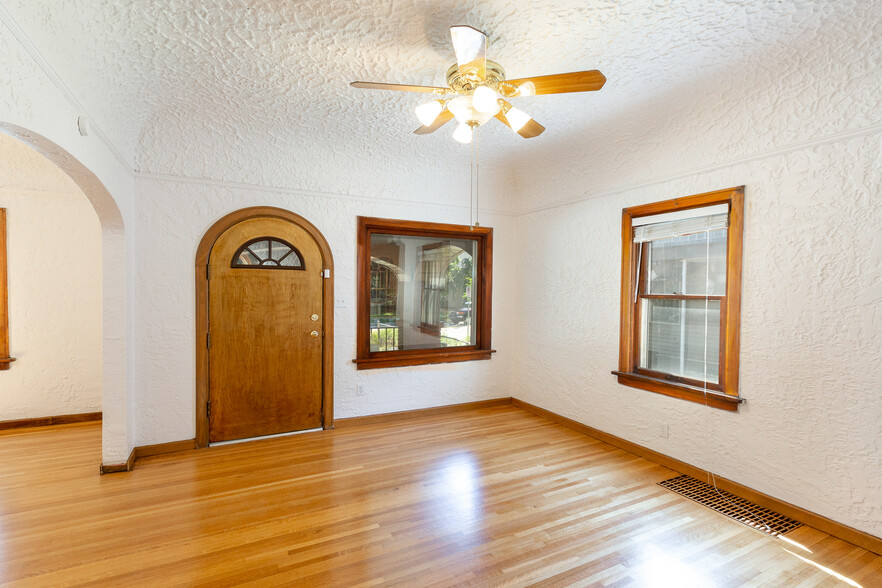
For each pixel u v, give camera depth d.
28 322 3.90
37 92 1.67
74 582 1.86
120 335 2.96
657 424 3.19
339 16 1.95
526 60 2.31
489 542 2.18
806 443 2.39
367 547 2.13
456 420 4.17
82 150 2.17
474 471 3.01
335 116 3.07
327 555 2.06
